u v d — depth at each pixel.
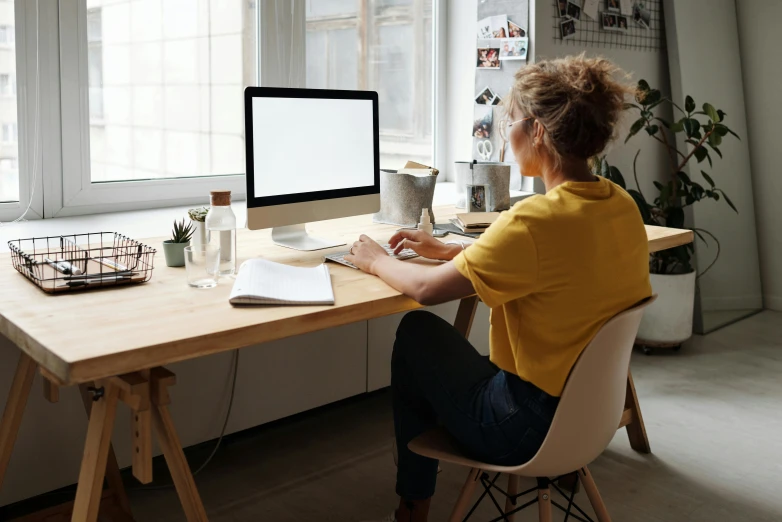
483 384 1.57
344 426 2.61
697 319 3.70
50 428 1.97
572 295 1.38
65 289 1.53
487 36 3.29
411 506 1.76
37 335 1.25
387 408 2.77
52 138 2.39
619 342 1.40
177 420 2.20
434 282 1.49
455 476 2.26
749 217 4.10
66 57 2.37
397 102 3.38
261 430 2.57
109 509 1.92
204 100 2.76
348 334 2.61
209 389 2.26
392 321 2.75
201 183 2.79
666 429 2.60
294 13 2.89
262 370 2.38
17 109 2.31
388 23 3.28
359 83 3.21
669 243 2.21
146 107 2.61
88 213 2.51
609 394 1.44
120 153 2.57
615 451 2.44
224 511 2.05
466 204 2.62
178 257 1.80
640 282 1.48
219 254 1.62
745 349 3.46
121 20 2.50
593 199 1.42
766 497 2.15
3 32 2.25
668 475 2.28
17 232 2.18
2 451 1.73
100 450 1.35
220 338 1.29
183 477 1.37
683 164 3.54
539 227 1.37
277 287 1.54
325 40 3.06
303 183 1.98
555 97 1.42
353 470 2.29
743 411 2.75
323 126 2.02
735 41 4.08
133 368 1.20
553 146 1.45
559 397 1.42
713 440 2.52
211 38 2.74
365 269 1.72
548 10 3.18
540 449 1.39
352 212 2.13
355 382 2.67
